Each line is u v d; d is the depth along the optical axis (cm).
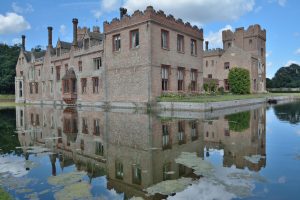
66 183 634
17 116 2438
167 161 796
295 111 2367
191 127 1443
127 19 3031
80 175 690
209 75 6162
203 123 1593
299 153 861
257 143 1024
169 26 3061
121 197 543
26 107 3884
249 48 5853
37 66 5075
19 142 1170
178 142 1069
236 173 671
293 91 7862
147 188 587
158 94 2906
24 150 1003
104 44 3372
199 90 3591
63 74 4334
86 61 3759
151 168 730
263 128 1388
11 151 988
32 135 1358
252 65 5262
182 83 3306
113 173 700
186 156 848
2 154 941
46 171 734
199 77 3603
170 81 3081
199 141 1080
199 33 3600
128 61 3041
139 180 641
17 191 588
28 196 559
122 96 3127
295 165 730
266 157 817
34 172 726
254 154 856
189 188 582
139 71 2912
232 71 4456
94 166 768
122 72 3120
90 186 611
